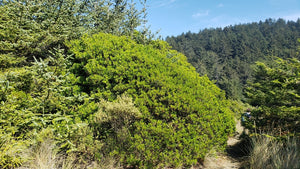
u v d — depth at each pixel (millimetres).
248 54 80375
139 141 3574
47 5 5961
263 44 89562
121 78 4383
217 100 5238
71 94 4453
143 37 7219
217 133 4289
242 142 5754
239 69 65625
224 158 4730
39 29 5195
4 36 4781
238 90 39844
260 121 4891
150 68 4582
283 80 4637
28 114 3090
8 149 2779
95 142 3539
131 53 4867
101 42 5004
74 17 6477
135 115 3670
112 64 4637
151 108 4062
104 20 8812
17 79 3426
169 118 4016
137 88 4355
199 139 3979
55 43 5590
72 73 4734
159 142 3631
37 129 3305
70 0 6223
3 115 2928
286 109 4105
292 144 3445
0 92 2932
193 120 4035
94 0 9031
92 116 3895
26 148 3129
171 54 6801
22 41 4633
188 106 4121
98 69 4434
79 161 3369
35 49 5113
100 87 4527
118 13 9250
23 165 2975
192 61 68000
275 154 3496
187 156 3773
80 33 5957
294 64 4352
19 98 3393
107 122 3777
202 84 5523
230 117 5234
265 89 5402
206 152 4145
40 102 3488
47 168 3002
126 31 8258
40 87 3678
